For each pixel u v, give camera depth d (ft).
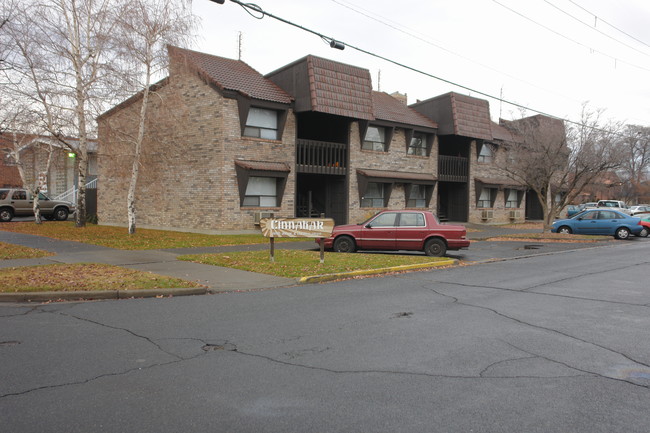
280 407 13.79
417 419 13.10
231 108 68.18
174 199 75.05
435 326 23.12
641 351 19.35
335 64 76.02
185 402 14.03
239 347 19.43
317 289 33.37
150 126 72.13
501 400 14.42
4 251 47.11
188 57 65.21
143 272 36.37
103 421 12.75
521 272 42.55
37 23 56.95
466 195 107.55
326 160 80.89
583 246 69.51
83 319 23.75
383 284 35.65
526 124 89.97
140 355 18.24
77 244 55.31
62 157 102.94
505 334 21.79
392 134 89.51
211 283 34.32
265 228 43.78
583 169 84.23
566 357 18.54
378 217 54.13
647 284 36.06
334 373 16.58
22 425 12.44
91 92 63.00
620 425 12.87
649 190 210.38
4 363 17.07
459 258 53.36
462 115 99.09
